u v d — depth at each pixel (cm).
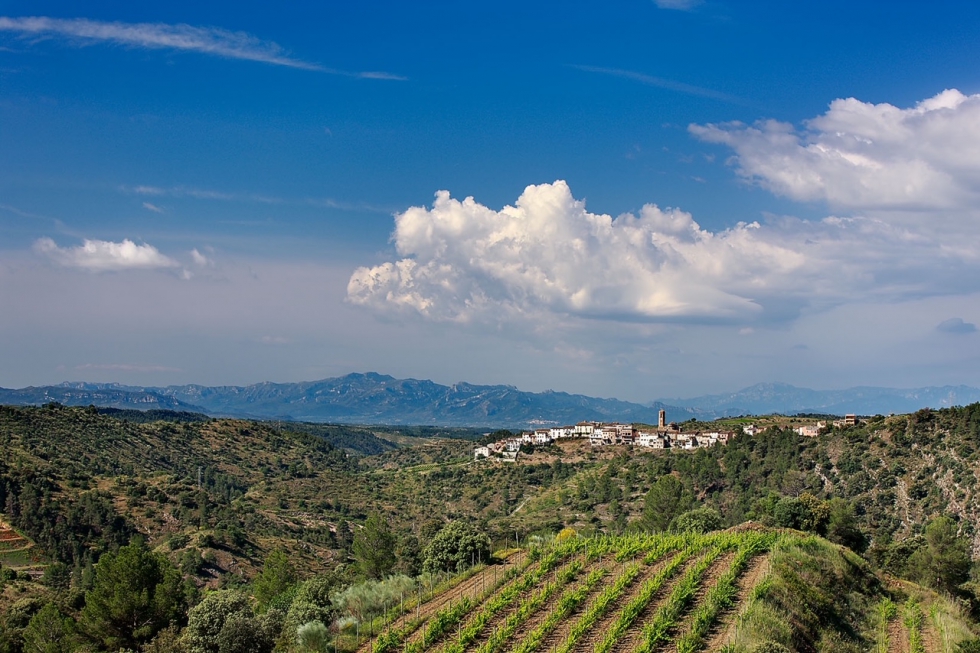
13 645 7638
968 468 13088
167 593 7238
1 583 10506
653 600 5509
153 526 15262
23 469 15925
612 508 16925
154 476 19188
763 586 5450
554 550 7119
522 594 5862
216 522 15675
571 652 4653
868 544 10569
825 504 8694
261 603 8238
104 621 6956
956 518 12094
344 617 5781
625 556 6781
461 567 7481
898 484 13988
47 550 13212
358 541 8262
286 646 5262
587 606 5488
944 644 5638
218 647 5409
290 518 18400
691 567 6312
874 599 6594
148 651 6219
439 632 5075
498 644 4831
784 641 4766
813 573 6266
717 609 5191
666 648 4631
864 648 5528
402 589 6225
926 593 7125
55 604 8606
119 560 7188
